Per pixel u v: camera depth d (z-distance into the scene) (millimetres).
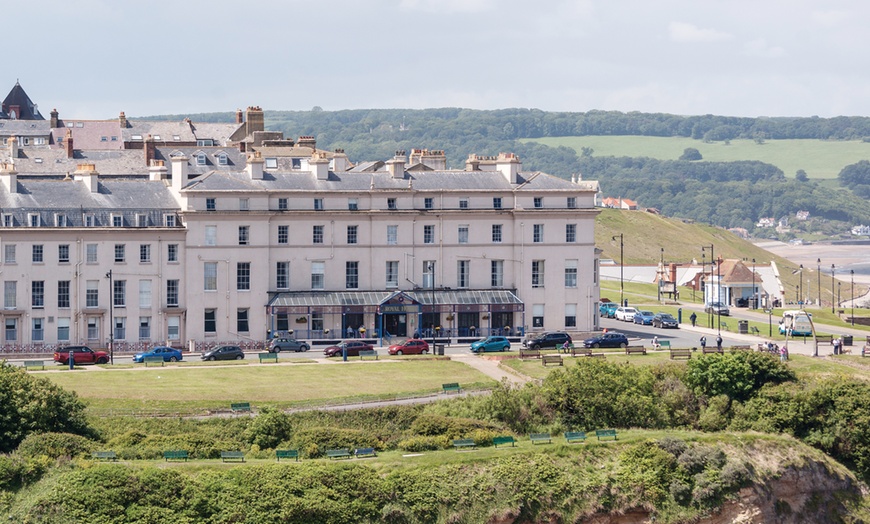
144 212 184250
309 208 190125
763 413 150375
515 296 195250
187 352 179250
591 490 128875
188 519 115500
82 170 188125
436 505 122875
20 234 177875
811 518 139750
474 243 195375
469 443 133000
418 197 194250
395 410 142250
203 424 135500
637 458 132875
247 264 187125
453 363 166375
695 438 139750
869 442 146875
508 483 126125
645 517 129500
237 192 186250
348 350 172750
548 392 145750
